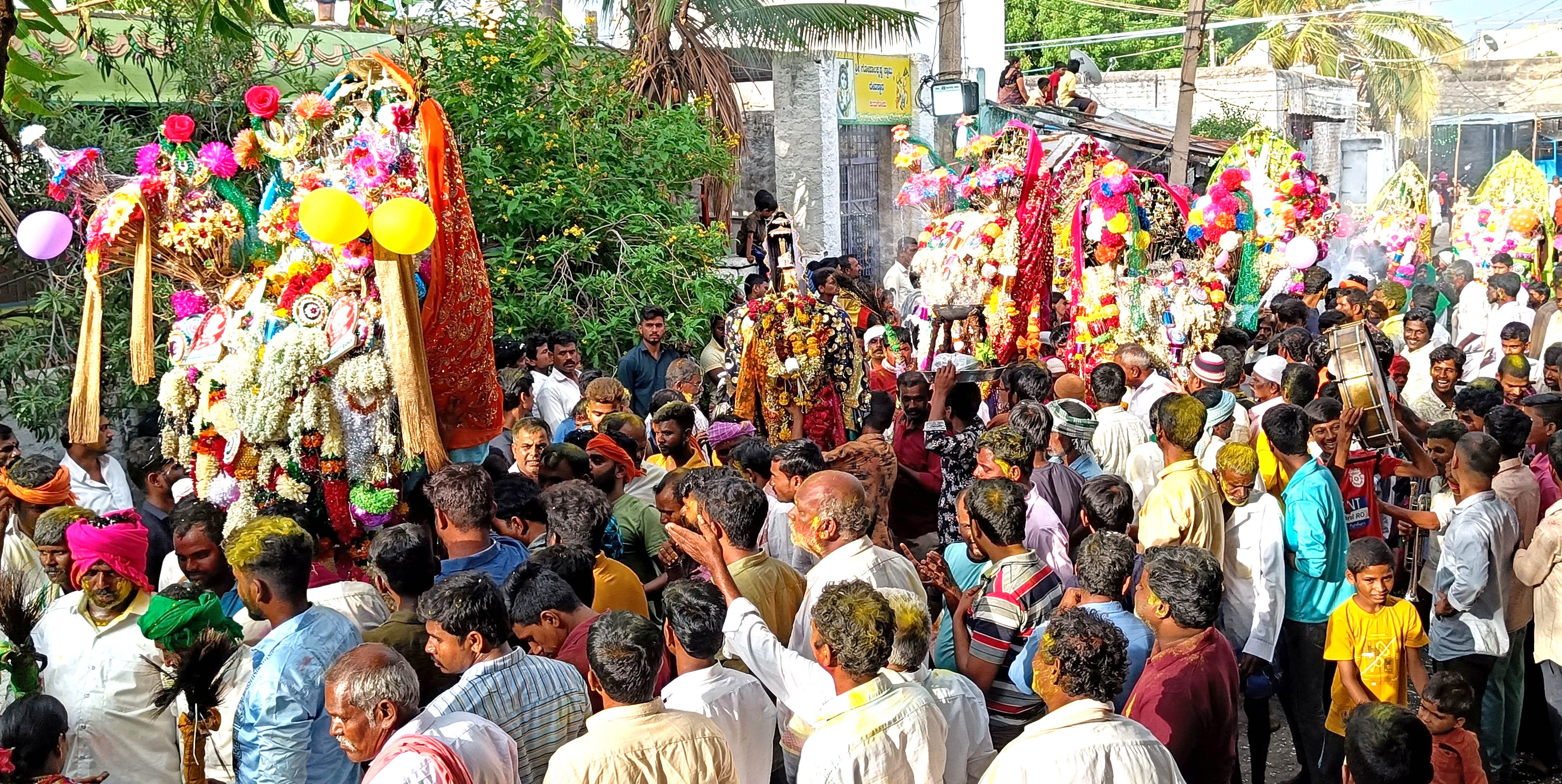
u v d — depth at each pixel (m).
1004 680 4.49
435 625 3.61
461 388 5.64
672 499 5.21
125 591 4.23
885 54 16.61
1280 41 30.44
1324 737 5.43
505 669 3.63
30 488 5.12
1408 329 9.49
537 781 3.64
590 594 4.34
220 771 4.20
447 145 5.51
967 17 19.02
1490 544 5.44
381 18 10.02
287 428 5.35
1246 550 5.52
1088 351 9.65
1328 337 7.15
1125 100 25.61
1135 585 5.26
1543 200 15.95
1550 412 6.86
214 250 5.52
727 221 13.07
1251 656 5.37
